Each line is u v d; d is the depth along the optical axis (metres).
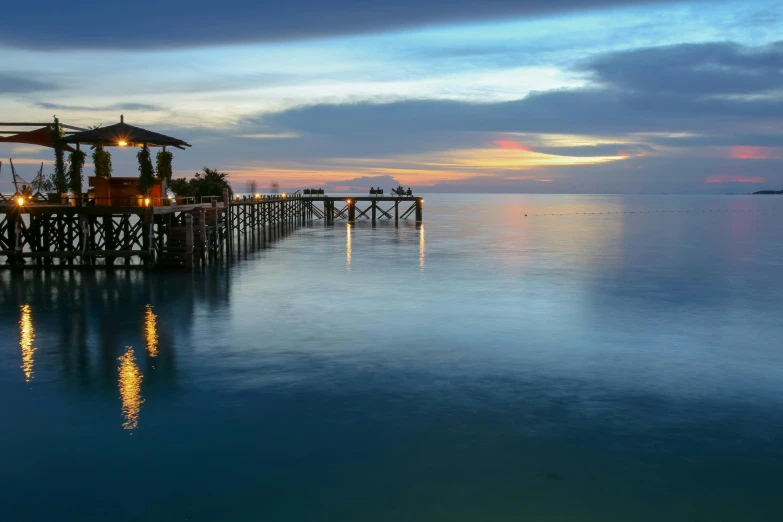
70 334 20.06
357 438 12.34
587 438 12.39
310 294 27.31
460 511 9.91
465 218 107.06
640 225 86.75
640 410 13.82
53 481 10.78
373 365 16.91
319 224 82.19
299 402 14.19
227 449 11.90
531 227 79.81
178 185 44.44
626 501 10.20
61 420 13.21
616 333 20.56
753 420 13.30
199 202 43.69
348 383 15.45
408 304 25.23
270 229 69.88
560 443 12.16
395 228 74.31
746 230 75.31
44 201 33.31
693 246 52.19
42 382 15.48
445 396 14.58
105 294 26.75
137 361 17.19
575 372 16.41
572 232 70.06
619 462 11.43
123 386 15.21
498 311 23.94
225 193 46.25
